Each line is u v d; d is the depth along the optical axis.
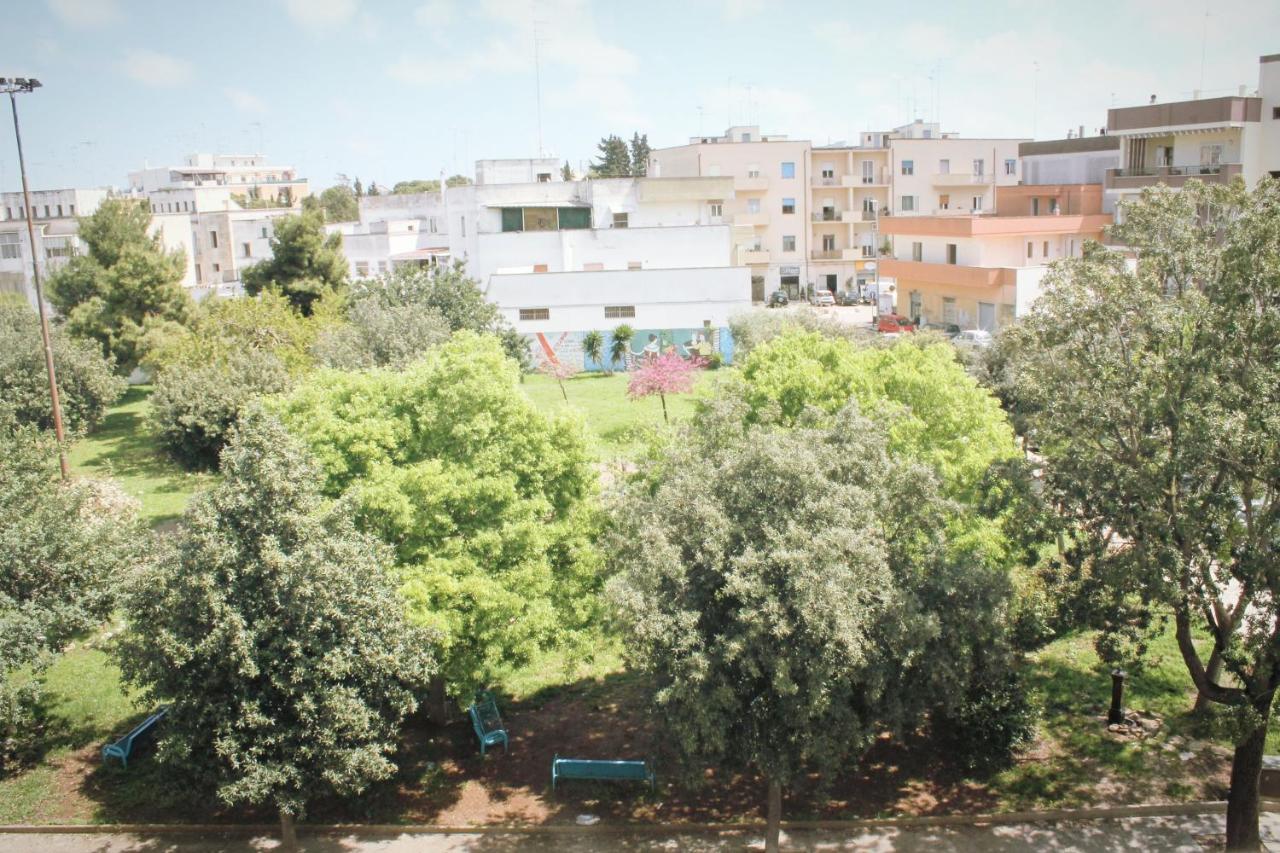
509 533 17.52
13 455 19.64
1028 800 17.27
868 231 76.00
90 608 18.52
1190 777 17.62
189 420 27.78
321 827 17.22
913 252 59.59
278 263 54.09
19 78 28.92
